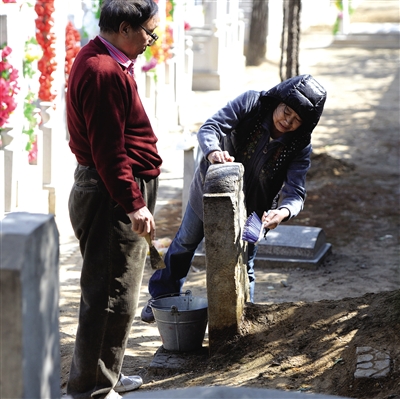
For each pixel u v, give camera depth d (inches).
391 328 231.1
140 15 190.9
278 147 246.1
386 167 669.9
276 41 1401.3
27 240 124.3
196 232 262.4
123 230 200.2
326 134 805.9
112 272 202.7
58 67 494.6
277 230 427.2
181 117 837.8
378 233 479.2
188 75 901.8
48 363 136.2
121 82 189.8
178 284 274.7
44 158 482.9
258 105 242.5
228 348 244.2
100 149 187.3
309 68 1269.7
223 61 1066.7
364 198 560.7
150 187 207.9
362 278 390.3
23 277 122.8
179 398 113.0
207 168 254.4
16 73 402.3
